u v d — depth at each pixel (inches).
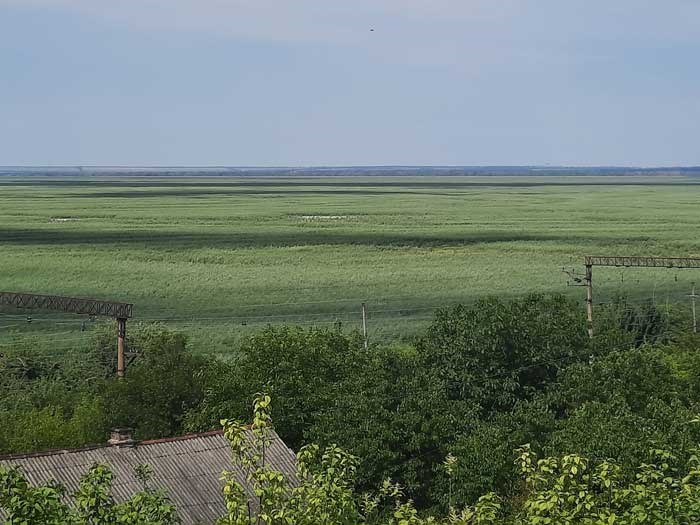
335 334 3617.1
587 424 2468.0
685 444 2242.9
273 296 6776.6
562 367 3228.3
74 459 2272.4
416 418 2647.6
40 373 4379.9
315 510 1321.4
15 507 1295.5
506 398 3090.6
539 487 1445.6
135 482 2244.1
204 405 3080.7
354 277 7534.5
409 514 1355.8
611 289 6924.2
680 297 6555.1
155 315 5964.6
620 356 3102.9
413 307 6368.1
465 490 2453.2
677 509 1336.1
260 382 3021.7
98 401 3307.1
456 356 3157.0
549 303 3617.1
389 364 3038.9
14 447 2999.5
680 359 3902.6
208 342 5142.7
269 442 1402.6
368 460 2571.4
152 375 3257.9
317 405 2942.9
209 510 2209.6
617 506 1354.6
